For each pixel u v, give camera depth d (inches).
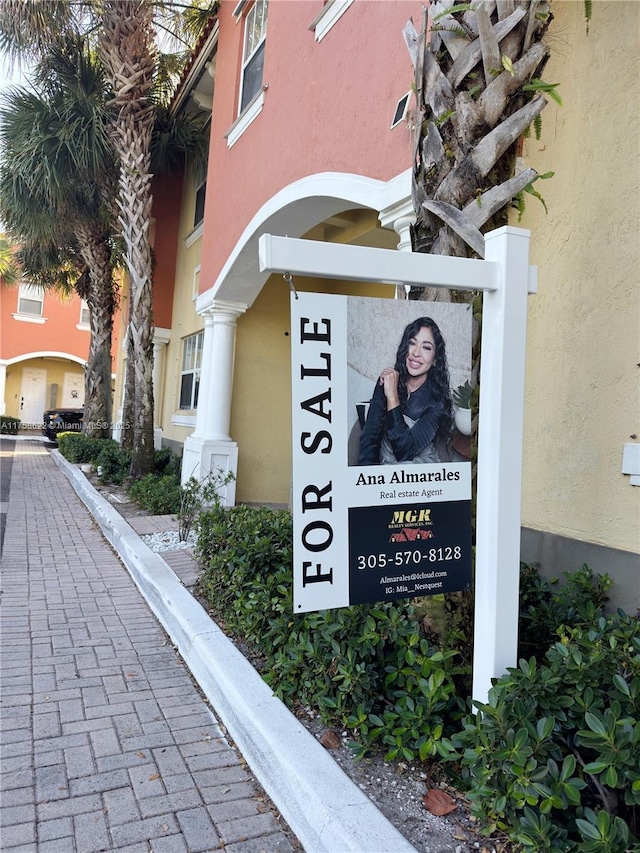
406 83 180.9
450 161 102.0
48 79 433.4
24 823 92.7
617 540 123.3
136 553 233.3
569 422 136.6
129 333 459.5
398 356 93.4
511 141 98.3
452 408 96.6
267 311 384.8
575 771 80.5
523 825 70.1
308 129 241.4
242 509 203.6
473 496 106.7
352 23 213.2
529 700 81.1
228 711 122.4
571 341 137.2
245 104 332.5
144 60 390.6
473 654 100.3
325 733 107.7
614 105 130.0
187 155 498.6
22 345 1036.5
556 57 144.3
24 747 112.6
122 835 91.1
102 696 134.1
